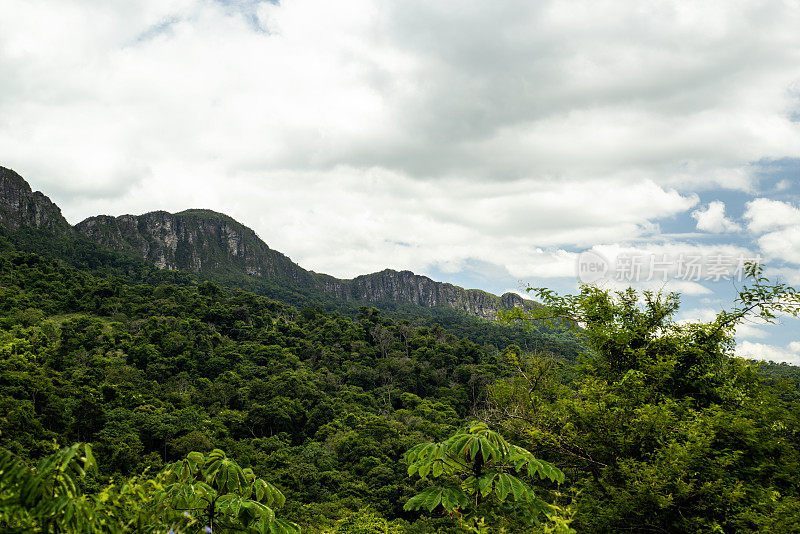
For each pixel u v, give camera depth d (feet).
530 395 21.54
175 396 178.50
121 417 138.62
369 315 400.67
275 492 8.87
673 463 14.85
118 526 7.04
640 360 20.42
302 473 126.62
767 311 19.48
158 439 132.46
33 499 6.04
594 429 18.15
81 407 122.01
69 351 204.85
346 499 109.40
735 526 15.58
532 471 9.42
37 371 141.28
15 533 5.79
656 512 15.70
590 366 22.95
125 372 191.21
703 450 15.47
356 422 183.01
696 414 17.38
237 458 128.26
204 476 8.67
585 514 16.03
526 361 22.62
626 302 22.48
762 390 19.92
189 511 7.91
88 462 6.87
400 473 121.39
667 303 22.13
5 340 179.93
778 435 18.52
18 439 84.64
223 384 202.80
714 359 21.02
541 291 22.41
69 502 6.20
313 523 93.97
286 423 175.32
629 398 19.24
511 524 11.77
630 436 17.17
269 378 221.25
